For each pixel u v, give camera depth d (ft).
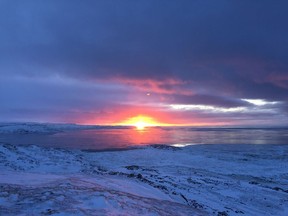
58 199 27.91
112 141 250.16
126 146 195.72
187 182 66.49
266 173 98.63
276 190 68.39
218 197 54.03
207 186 63.77
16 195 28.73
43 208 24.84
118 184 46.09
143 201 33.81
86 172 70.23
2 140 255.09
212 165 114.32
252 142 253.24
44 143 219.82
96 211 25.29
